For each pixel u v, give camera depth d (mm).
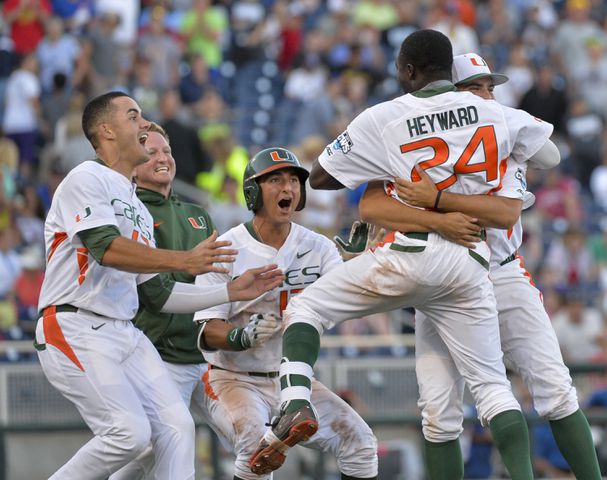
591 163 60000
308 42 63750
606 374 36688
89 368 20500
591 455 20828
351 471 21938
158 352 22828
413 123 19531
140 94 55812
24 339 40719
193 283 23953
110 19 58500
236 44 65875
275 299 22312
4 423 35844
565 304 43812
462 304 19891
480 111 19625
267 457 19656
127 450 20406
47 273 21000
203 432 33688
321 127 56719
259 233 22281
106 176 20766
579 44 65500
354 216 50719
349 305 20031
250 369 22359
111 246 19875
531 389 21234
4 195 45281
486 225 19641
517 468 19688
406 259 19484
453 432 21203
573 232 50500
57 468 36844
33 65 54625
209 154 50594
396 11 66875
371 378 38281
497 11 69875
